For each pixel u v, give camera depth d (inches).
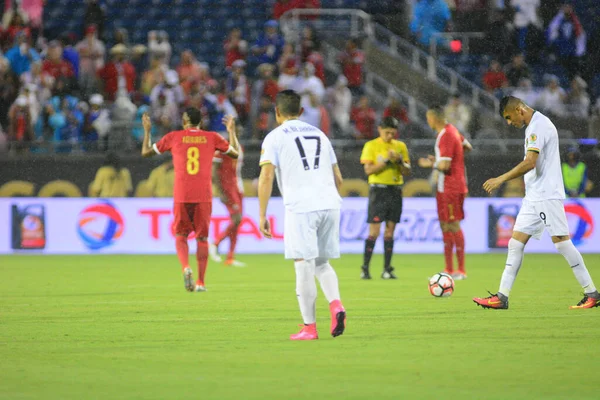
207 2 3602.4
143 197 2669.8
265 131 2795.3
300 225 991.6
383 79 3312.0
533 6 3430.1
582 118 3073.3
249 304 1391.5
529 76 3304.6
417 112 3243.1
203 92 2844.5
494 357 898.7
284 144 1000.9
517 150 2864.2
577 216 2706.7
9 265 2222.0
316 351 938.1
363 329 1103.0
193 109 1588.3
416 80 3302.2
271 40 3120.1
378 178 1847.9
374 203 1850.4
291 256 998.4
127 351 942.4
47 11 3499.0
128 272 2025.1
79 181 2667.3
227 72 3115.2
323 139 1023.6
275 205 2679.6
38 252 2630.4
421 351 935.7
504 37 3432.6
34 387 759.1
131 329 1110.4
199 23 3533.5
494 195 2760.8
